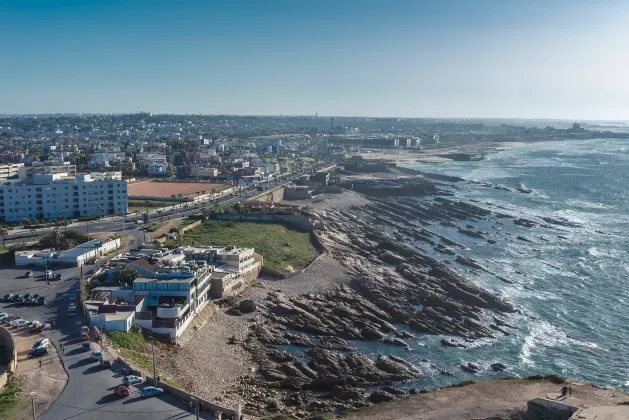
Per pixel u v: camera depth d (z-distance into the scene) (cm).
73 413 8919
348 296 18238
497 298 18900
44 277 16562
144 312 13400
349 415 10194
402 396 12062
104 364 10625
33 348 11144
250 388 11944
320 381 12531
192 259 18312
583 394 10656
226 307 16312
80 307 13912
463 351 15138
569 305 18775
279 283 18862
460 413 10019
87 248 18912
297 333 15325
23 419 8675
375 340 15462
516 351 15238
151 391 9600
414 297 18688
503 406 10300
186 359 12625
